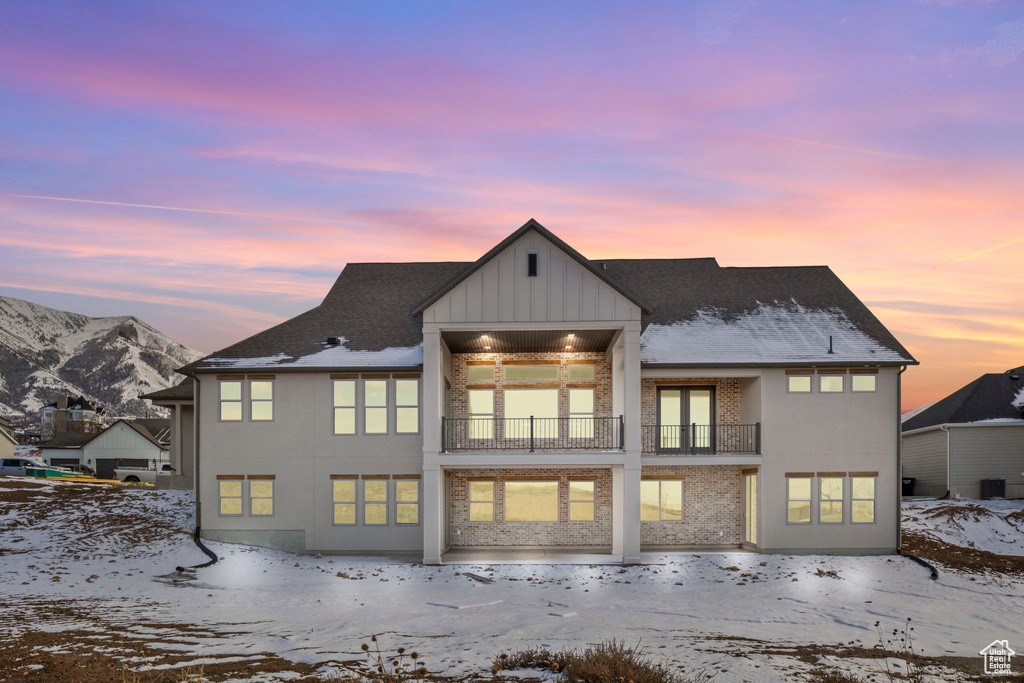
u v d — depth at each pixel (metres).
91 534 25.78
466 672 11.91
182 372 26.69
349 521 26.42
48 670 11.06
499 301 24.75
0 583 19.89
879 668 13.09
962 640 16.03
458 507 27.67
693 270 32.50
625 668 11.70
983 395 40.12
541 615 17.44
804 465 26.00
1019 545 28.73
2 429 67.94
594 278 24.78
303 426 26.73
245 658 12.56
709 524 27.66
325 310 30.28
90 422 82.38
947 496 38.25
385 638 14.52
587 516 27.64
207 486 26.69
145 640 13.64
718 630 16.36
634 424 24.80
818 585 21.70
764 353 26.73
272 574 22.73
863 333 27.83
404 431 26.61
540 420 28.06
